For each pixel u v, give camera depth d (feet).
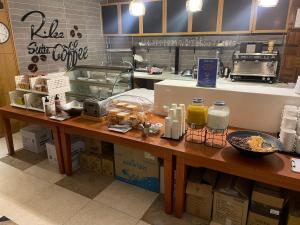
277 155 5.27
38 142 9.98
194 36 15.42
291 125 5.40
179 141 6.04
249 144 5.19
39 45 13.26
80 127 7.15
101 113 7.61
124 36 17.66
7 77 11.90
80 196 7.25
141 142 6.07
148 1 15.06
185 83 7.70
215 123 5.45
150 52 17.31
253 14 12.28
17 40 12.12
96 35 17.24
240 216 5.76
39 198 7.17
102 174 8.36
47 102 8.30
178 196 6.11
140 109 7.63
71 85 10.35
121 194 7.32
